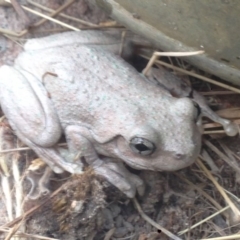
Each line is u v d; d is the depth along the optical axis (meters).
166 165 0.09
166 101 0.09
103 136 0.09
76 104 0.09
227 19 0.07
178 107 0.09
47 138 0.09
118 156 0.09
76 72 0.09
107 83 0.09
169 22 0.08
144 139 0.09
